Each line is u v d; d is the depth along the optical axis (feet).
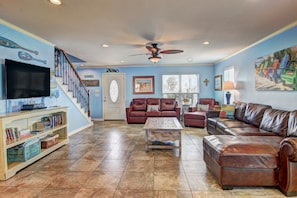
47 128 12.98
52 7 8.59
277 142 8.64
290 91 11.47
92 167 10.25
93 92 28.22
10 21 10.27
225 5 8.54
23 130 10.93
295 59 10.94
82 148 13.67
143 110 25.08
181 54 19.92
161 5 8.49
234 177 7.75
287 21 10.56
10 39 11.03
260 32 12.50
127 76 27.94
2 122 8.82
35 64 13.07
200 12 9.28
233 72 20.18
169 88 27.76
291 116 10.05
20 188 8.13
